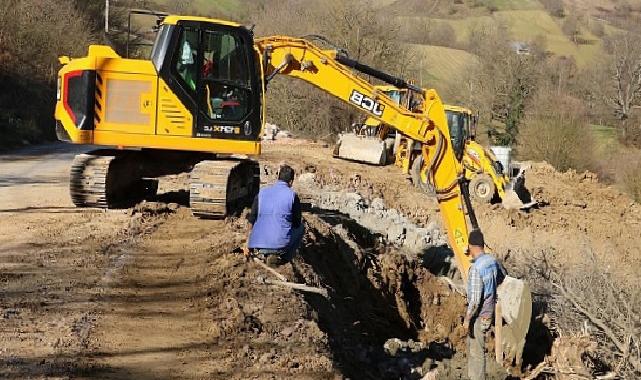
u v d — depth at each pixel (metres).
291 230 8.93
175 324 6.94
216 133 11.13
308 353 6.63
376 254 14.42
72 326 6.67
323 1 41.59
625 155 40.53
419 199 21.53
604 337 10.38
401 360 10.14
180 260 8.93
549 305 11.44
